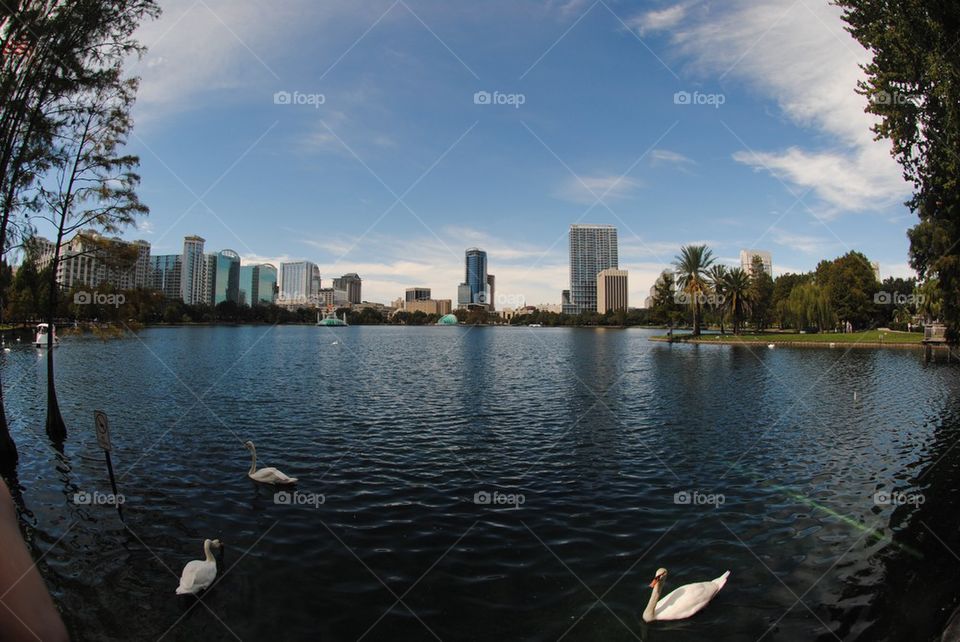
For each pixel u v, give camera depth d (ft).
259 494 42.55
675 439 61.98
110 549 32.83
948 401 88.84
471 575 29.91
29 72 52.37
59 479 45.91
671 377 124.26
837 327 314.35
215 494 42.45
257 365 147.54
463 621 25.58
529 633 24.72
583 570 30.63
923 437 63.26
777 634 24.97
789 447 58.34
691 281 288.30
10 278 60.95
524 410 80.28
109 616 25.93
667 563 31.60
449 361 169.17
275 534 35.09
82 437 60.80
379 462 51.75
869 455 55.16
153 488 43.68
